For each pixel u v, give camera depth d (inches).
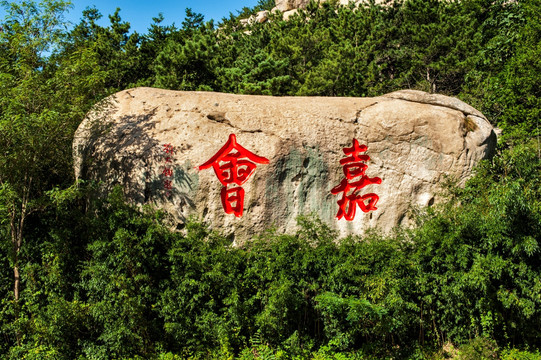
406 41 754.8
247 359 236.5
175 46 647.8
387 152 304.3
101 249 252.2
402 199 304.7
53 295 256.5
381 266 255.6
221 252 258.2
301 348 254.7
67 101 266.1
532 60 457.7
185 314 253.0
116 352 244.7
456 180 301.0
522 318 253.1
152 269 257.1
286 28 845.8
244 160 288.5
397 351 253.9
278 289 238.8
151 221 263.7
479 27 715.4
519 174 273.1
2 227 269.4
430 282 255.4
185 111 296.0
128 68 705.0
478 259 244.2
